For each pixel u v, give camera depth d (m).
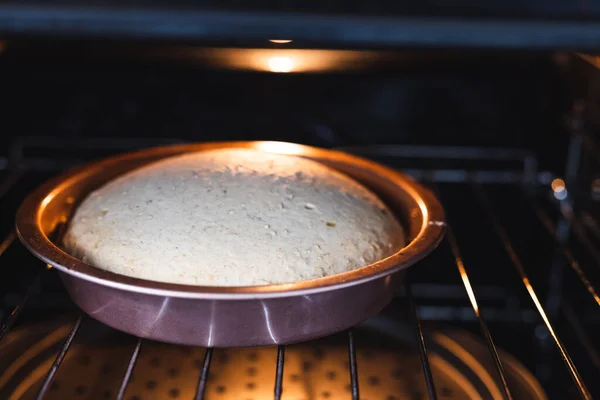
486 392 0.57
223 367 0.60
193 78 0.73
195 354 0.61
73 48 0.65
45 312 0.78
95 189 0.61
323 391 0.58
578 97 0.70
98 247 0.53
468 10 0.50
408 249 0.52
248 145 0.66
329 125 0.76
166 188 0.56
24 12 0.48
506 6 0.50
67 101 0.73
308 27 0.49
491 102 0.75
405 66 0.71
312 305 0.50
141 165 0.64
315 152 0.65
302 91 0.74
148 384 0.58
